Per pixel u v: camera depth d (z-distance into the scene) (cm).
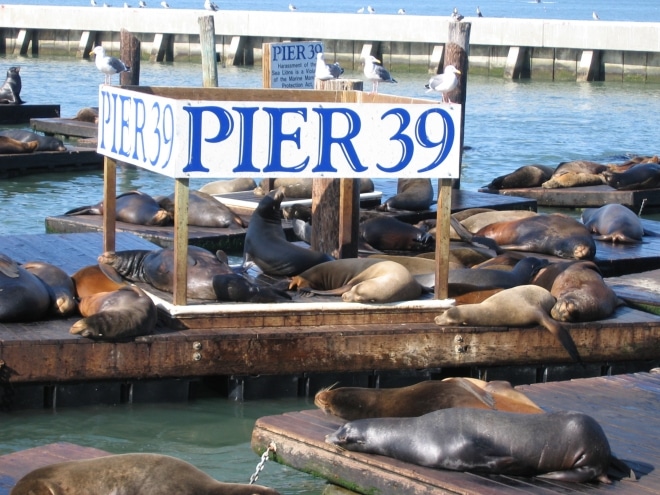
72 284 1116
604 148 3073
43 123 3272
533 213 1673
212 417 1019
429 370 1104
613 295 1196
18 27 6134
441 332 1093
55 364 999
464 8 18938
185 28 5844
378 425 802
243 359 1048
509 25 5350
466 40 2255
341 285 1160
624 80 5256
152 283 1143
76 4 16575
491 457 759
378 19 5534
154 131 1076
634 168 2242
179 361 1031
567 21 5366
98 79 4891
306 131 1070
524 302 1120
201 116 1032
